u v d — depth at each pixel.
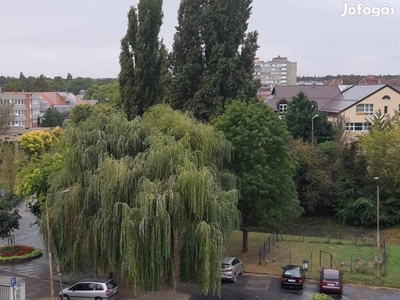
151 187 23.61
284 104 83.31
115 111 34.25
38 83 163.38
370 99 73.00
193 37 46.34
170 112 32.66
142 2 46.34
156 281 23.42
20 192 36.06
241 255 35.09
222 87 46.19
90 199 25.70
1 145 61.72
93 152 27.25
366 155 48.41
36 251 35.25
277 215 34.53
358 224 47.31
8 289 24.25
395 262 33.88
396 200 46.16
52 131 78.75
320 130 59.56
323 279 27.69
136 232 22.98
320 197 48.88
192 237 23.94
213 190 25.69
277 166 35.34
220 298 26.72
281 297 26.97
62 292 26.28
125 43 47.09
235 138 34.19
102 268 26.27
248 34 47.47
